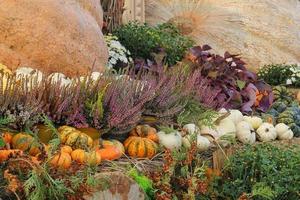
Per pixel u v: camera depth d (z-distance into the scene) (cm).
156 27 582
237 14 618
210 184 294
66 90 284
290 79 565
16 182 224
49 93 279
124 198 244
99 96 281
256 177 299
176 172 282
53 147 247
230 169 303
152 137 297
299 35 644
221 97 402
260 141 372
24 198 230
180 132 310
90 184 236
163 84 334
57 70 353
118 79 301
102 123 286
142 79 330
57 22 354
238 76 445
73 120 279
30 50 347
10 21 345
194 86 353
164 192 261
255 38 620
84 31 366
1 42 344
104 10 549
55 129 257
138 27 543
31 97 271
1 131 262
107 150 271
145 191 260
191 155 280
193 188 271
